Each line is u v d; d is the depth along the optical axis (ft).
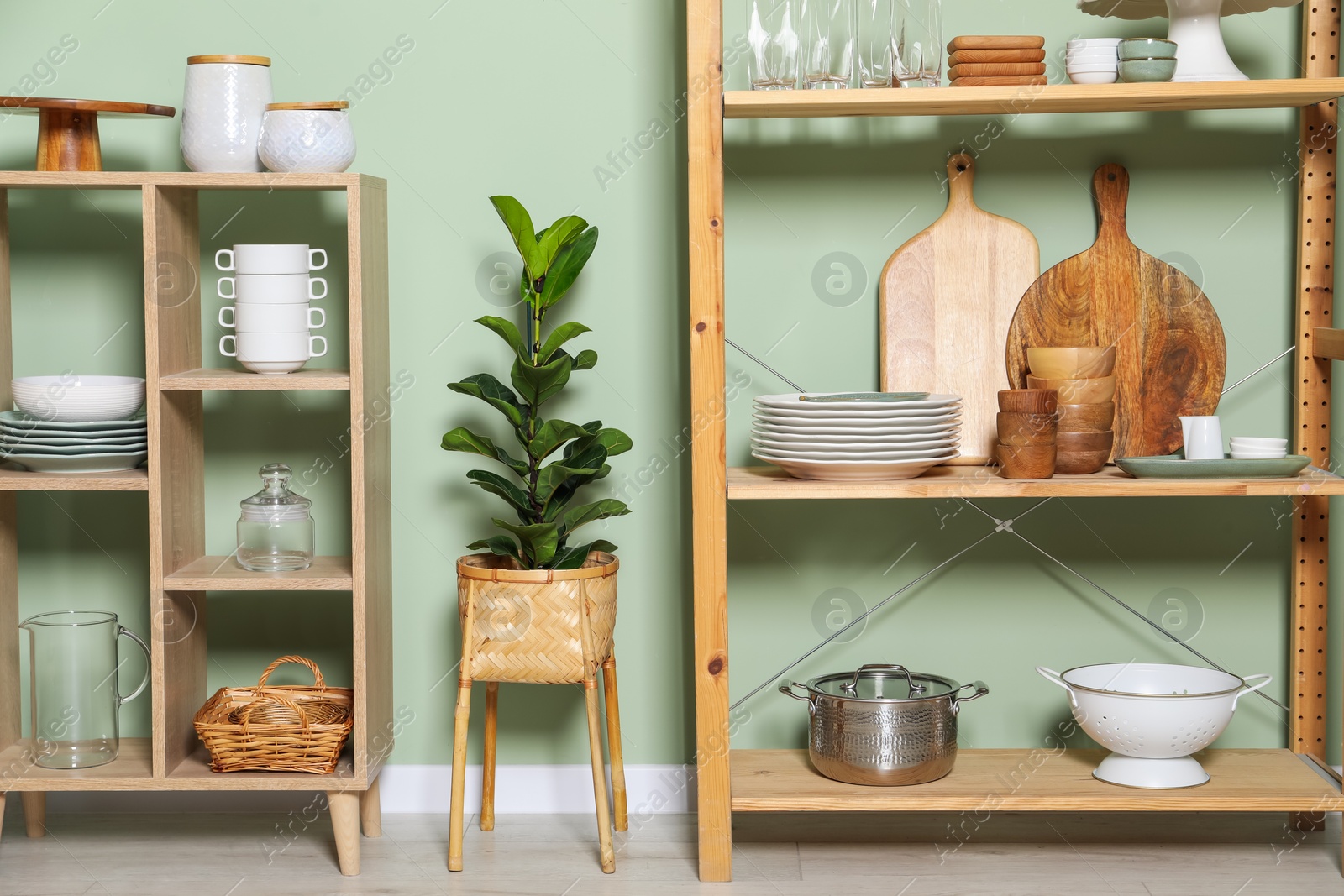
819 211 6.82
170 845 6.55
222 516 7.00
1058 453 6.04
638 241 6.89
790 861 6.24
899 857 6.29
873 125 6.77
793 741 7.01
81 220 6.91
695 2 5.64
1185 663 6.93
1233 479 5.81
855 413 5.83
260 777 6.08
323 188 6.29
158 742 6.06
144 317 6.90
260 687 6.24
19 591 7.01
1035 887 5.89
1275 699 6.93
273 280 6.13
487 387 6.38
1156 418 6.64
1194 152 6.72
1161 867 6.11
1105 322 6.64
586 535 7.00
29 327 6.95
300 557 6.39
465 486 6.99
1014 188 6.75
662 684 7.05
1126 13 6.42
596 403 6.96
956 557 6.95
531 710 7.04
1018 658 6.98
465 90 6.85
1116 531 6.93
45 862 6.29
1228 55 6.38
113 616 6.53
